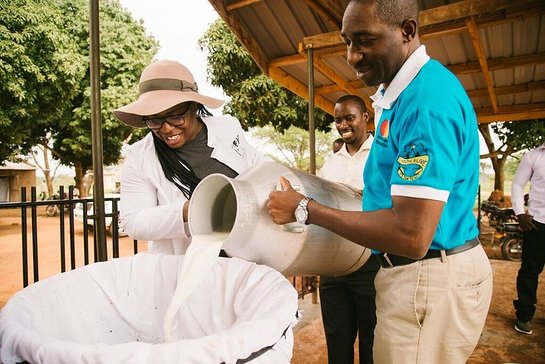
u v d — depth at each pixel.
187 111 1.80
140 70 16.88
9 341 0.86
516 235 7.24
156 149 1.90
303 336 3.81
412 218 1.25
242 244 1.42
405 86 1.39
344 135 3.12
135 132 17.47
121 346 0.79
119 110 1.85
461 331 1.52
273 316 0.97
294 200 1.38
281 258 1.53
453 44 5.10
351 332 2.62
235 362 0.84
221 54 11.38
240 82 11.98
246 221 1.38
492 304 4.73
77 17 15.38
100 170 2.50
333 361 2.65
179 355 0.79
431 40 4.96
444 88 1.32
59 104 14.62
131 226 1.83
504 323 4.18
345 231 1.34
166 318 1.24
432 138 1.27
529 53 5.46
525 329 3.92
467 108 1.38
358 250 1.85
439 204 1.25
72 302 1.27
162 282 1.45
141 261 1.46
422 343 1.54
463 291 1.48
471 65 5.74
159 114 1.74
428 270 1.49
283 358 0.97
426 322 1.52
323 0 3.94
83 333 1.28
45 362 0.79
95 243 2.57
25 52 13.06
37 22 13.24
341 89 6.71
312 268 1.72
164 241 1.94
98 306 1.35
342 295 2.59
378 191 1.56
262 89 11.50
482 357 3.48
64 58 13.86
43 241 11.61
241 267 1.34
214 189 1.51
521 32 4.73
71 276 1.31
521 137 12.84
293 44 5.28
